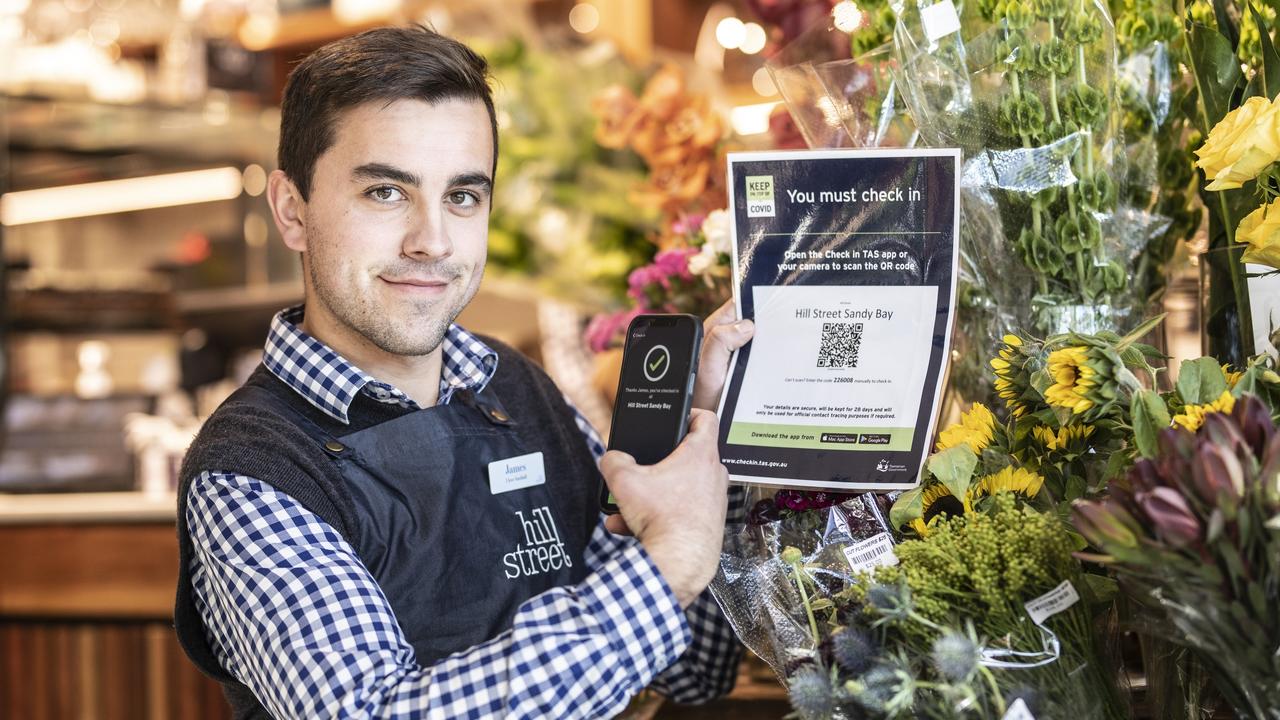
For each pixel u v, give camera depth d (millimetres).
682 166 1846
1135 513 836
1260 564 809
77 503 3156
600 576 1054
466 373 1409
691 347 1119
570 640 1025
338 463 1255
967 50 1201
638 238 2428
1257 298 1091
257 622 1109
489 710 1021
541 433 1461
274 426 1249
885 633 957
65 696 2928
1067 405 980
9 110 3533
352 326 1283
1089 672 969
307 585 1110
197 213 4977
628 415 1140
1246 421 835
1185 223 1333
